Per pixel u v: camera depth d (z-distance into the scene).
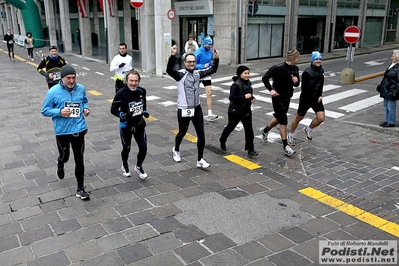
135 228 4.36
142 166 6.25
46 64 9.38
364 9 28.39
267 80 6.44
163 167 6.23
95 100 11.47
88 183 5.57
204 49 8.78
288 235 4.23
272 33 21.62
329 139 7.77
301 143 7.52
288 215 4.69
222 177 5.86
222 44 20.20
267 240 4.13
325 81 14.73
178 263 3.72
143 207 4.86
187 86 5.89
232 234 4.25
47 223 4.46
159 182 5.64
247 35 20.28
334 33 26.11
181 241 4.10
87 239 4.13
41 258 3.79
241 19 19.36
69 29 28.52
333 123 8.98
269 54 21.88
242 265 3.69
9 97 11.84
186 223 4.48
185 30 23.11
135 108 5.29
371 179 5.77
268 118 9.48
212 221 4.53
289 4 21.83
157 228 4.36
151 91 13.15
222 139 6.91
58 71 9.43
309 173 6.02
